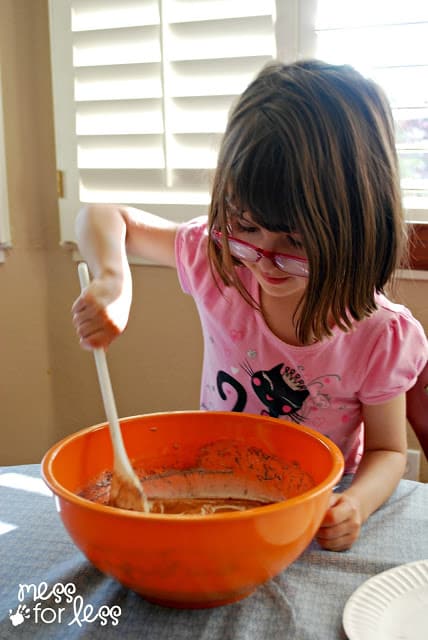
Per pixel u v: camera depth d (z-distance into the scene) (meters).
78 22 1.37
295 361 0.87
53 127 1.43
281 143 0.65
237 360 0.92
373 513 0.73
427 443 0.93
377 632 0.52
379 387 0.84
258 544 0.50
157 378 1.47
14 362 1.51
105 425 0.69
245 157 0.66
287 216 0.65
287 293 0.78
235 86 1.30
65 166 1.42
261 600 0.58
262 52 1.27
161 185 1.38
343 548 0.65
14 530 0.69
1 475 0.82
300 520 0.52
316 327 0.75
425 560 0.61
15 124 1.40
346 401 0.89
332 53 1.24
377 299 0.86
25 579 0.61
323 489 0.53
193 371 1.44
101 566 0.53
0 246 1.43
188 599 0.53
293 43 1.26
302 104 0.67
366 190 0.69
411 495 0.78
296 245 0.69
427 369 0.93
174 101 1.34
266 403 0.92
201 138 1.33
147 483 0.74
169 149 1.36
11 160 1.41
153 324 1.44
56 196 1.45
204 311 0.95
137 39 1.34
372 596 0.56
